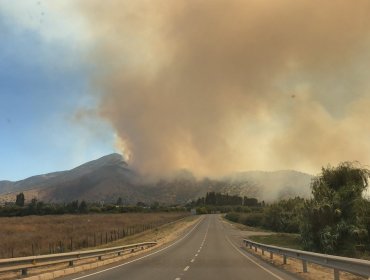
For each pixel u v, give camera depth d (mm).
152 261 28078
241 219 135750
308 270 21531
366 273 12172
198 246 47969
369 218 41000
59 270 19594
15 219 118750
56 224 91062
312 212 40875
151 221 116750
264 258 31375
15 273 18594
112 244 49969
